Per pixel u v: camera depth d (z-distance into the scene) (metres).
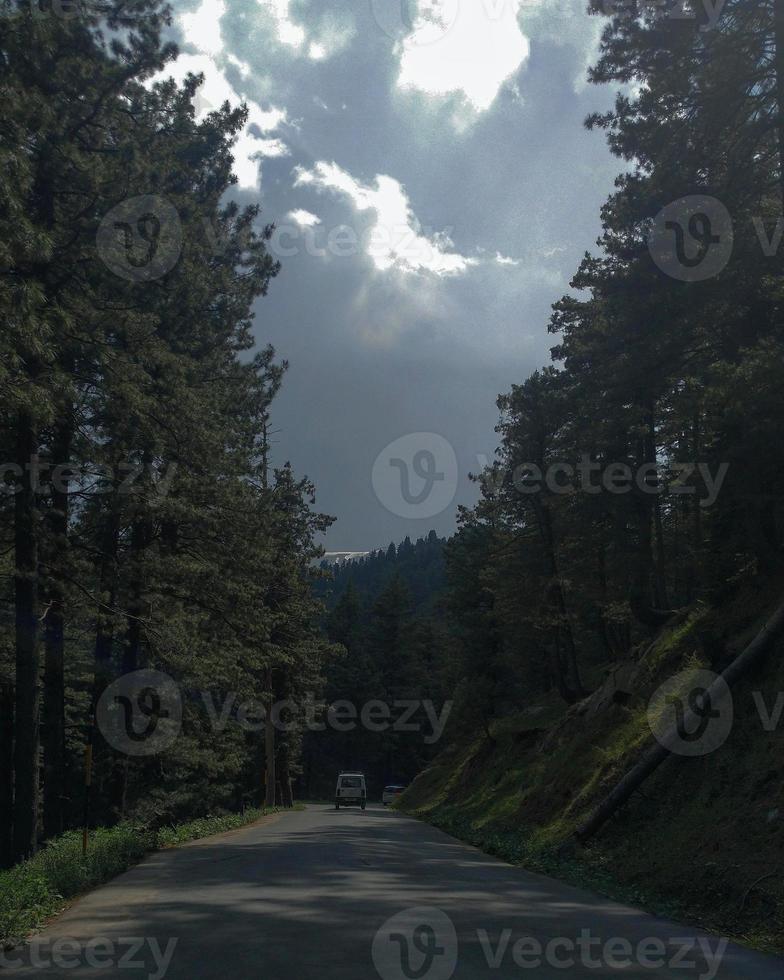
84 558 22.38
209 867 17.05
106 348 18.97
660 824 17.25
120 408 19.36
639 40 19.81
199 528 25.38
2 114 16.31
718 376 19.48
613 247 22.22
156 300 21.36
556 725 36.62
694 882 13.28
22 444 18.86
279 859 18.44
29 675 18.72
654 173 20.00
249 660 29.39
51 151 18.41
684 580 42.56
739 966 8.78
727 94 18.95
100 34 20.00
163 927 10.36
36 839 18.33
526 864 18.75
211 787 38.91
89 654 29.94
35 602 19.05
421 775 71.19
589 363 29.19
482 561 56.91
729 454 19.50
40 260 17.11
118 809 25.67
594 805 21.55
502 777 39.97
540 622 43.50
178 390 21.11
